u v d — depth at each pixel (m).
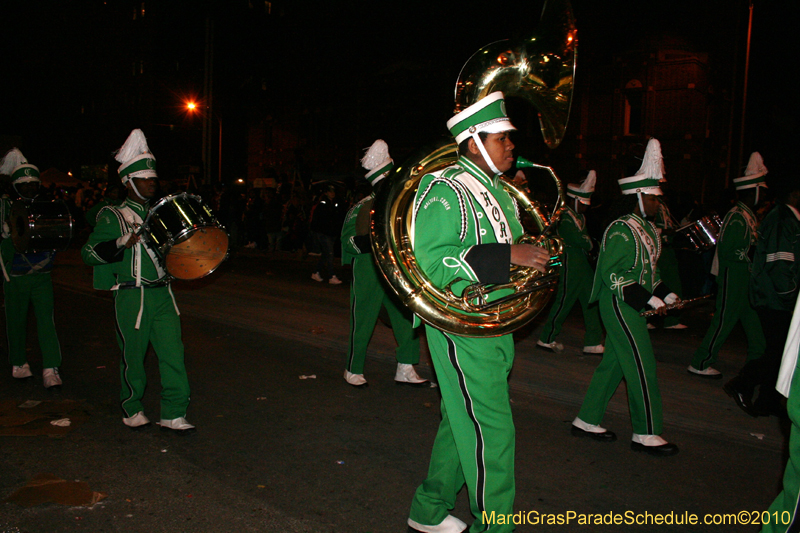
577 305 10.70
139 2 44.69
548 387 5.87
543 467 4.13
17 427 4.57
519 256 2.64
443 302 2.80
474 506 2.91
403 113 33.19
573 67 3.24
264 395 5.47
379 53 34.16
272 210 17.45
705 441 4.61
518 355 7.03
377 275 5.55
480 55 3.15
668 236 8.09
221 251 4.56
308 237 15.77
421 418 4.98
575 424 4.69
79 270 13.11
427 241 2.73
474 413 2.86
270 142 39.41
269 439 4.50
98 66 48.59
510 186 3.18
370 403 5.32
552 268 2.90
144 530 3.25
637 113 26.48
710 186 26.66
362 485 3.82
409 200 3.02
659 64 25.61
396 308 5.70
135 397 4.57
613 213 4.48
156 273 4.42
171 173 43.56
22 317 5.63
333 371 6.23
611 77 26.70
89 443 4.33
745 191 6.02
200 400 5.30
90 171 46.03
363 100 34.62
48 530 3.22
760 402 5.13
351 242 5.49
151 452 4.22
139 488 3.71
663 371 6.51
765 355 5.04
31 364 6.28
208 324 8.20
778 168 31.27
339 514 3.47
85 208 25.89
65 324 8.03
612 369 4.52
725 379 6.25
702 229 6.60
